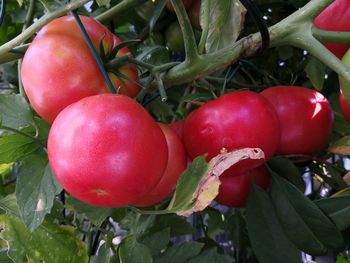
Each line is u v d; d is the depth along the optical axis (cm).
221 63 28
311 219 30
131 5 38
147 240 34
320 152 37
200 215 44
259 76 43
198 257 32
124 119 23
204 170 22
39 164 28
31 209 27
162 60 41
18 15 44
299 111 32
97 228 35
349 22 29
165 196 28
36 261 29
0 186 40
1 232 29
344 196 31
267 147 28
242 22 29
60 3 33
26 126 28
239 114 27
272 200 32
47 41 26
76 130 22
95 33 28
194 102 34
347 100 28
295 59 44
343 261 38
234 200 34
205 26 28
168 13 43
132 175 22
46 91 26
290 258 31
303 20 27
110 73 28
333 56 26
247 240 42
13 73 44
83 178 22
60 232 30
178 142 28
